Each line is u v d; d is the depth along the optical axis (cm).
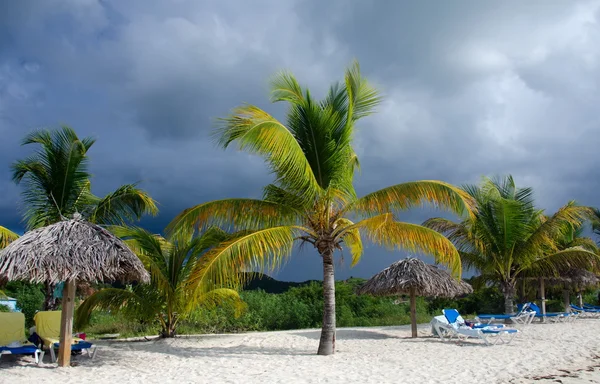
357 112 1158
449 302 2839
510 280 1917
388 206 1100
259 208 1123
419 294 1493
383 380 831
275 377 860
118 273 979
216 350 1241
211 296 1495
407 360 1042
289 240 1073
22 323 1066
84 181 1273
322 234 1134
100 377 863
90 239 913
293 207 1128
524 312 1736
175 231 1120
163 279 1410
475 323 1565
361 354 1138
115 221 1328
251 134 937
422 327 1936
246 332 2020
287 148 971
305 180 1020
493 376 868
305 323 2320
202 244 1452
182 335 1688
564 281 2170
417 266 1470
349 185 1123
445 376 866
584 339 1377
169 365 994
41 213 1231
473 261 1959
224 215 1118
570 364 988
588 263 1881
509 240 1838
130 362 1029
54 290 1286
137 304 1404
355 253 1381
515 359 1045
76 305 1794
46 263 844
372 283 1508
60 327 1038
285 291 2691
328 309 1141
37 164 1230
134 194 1305
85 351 1127
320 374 885
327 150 1093
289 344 1364
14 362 996
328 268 1149
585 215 1878
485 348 1220
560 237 2255
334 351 1141
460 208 1038
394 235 1117
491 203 1844
